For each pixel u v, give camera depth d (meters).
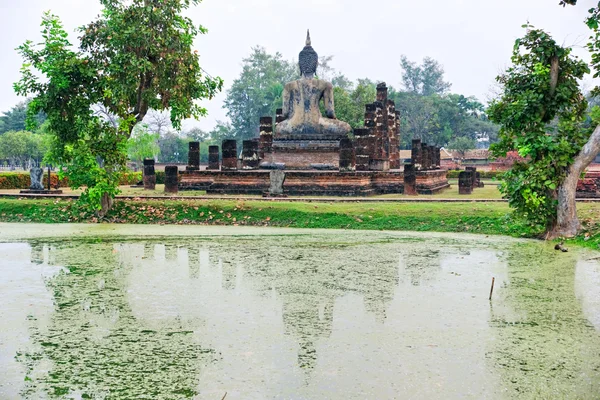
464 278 11.95
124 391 6.64
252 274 12.34
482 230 18.55
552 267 12.97
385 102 34.38
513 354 7.73
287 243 16.28
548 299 10.34
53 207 22.45
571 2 14.72
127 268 12.97
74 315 9.46
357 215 20.17
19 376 7.06
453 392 6.60
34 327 8.87
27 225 20.56
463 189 28.53
